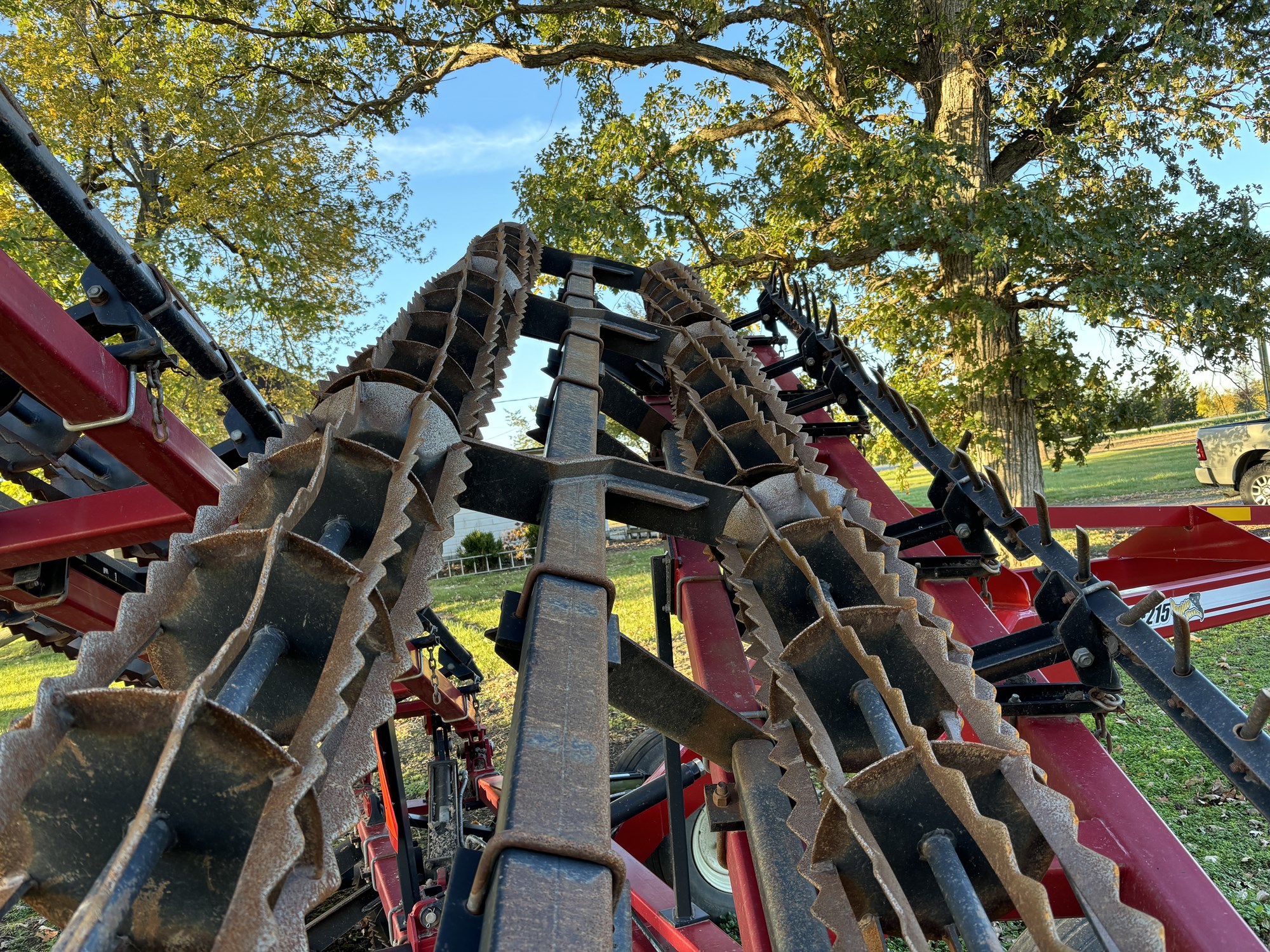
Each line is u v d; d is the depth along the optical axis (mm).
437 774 4410
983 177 11695
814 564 1670
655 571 3146
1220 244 11094
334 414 1687
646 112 13609
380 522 1387
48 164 1869
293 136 14172
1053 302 11633
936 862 1104
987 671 2123
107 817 800
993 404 11961
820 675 1392
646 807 3832
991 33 12125
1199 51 10094
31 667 14461
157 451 2242
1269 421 12008
